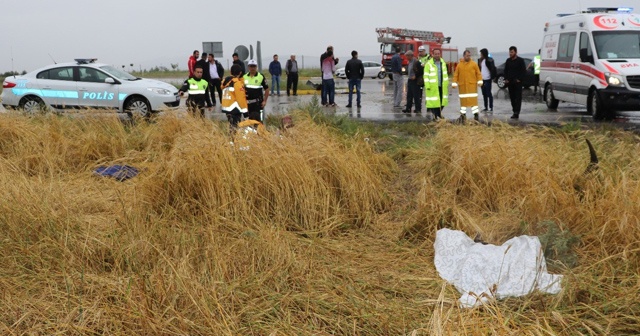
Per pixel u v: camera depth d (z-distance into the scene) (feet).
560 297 13.28
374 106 65.05
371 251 17.89
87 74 53.21
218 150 21.09
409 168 28.02
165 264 15.02
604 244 16.31
